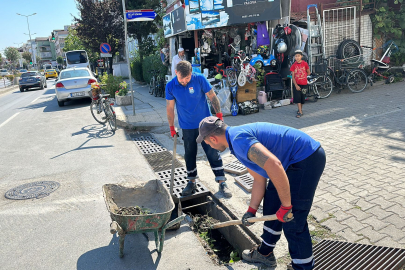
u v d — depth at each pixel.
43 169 5.70
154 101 12.03
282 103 9.45
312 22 10.40
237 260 3.32
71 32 29.06
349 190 3.99
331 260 2.74
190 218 3.84
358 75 9.99
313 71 10.07
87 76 13.15
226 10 9.55
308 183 2.38
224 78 9.36
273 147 2.38
